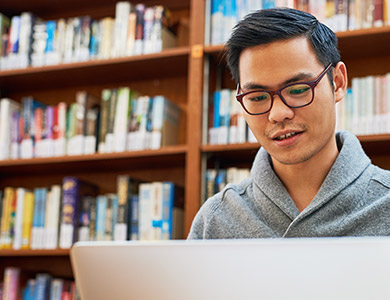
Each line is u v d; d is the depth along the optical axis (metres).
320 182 1.21
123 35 2.64
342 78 1.21
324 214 1.16
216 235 1.29
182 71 2.73
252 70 1.10
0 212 2.65
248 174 2.34
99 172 2.87
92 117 2.63
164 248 0.80
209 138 2.43
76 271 0.85
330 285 0.73
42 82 2.91
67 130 2.66
